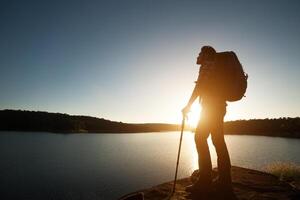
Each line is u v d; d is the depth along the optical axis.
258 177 4.52
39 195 67.75
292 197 3.42
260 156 97.69
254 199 3.32
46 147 165.12
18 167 104.00
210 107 3.37
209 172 3.49
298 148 124.06
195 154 143.12
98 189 73.50
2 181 82.19
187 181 4.12
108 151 156.38
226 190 3.30
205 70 3.32
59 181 83.44
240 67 3.36
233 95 3.29
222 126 3.39
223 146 3.38
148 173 93.75
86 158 130.50
